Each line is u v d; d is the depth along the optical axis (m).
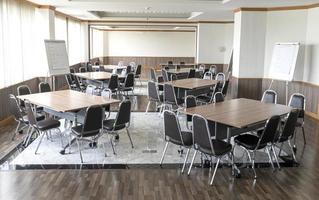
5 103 6.75
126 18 13.14
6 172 4.26
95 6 8.77
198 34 13.92
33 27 8.56
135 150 5.20
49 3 8.31
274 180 4.16
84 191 3.74
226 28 13.82
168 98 6.97
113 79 8.91
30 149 5.18
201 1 8.10
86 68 11.99
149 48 19.78
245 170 4.48
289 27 8.62
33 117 4.84
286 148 5.45
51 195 3.63
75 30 13.61
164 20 13.63
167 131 4.35
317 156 5.09
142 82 14.05
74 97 5.63
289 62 8.09
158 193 3.73
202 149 4.00
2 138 5.73
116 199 3.57
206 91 7.58
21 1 7.67
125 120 4.98
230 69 12.14
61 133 5.88
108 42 19.72
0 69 6.63
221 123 4.11
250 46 9.05
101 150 5.16
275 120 4.05
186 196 3.67
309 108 8.03
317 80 7.80
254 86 9.25
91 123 4.52
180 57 19.84
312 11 8.05
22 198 3.55
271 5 8.33
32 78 8.56
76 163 4.61
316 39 7.86
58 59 8.79
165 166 4.57
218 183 4.04
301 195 3.76
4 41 6.80
